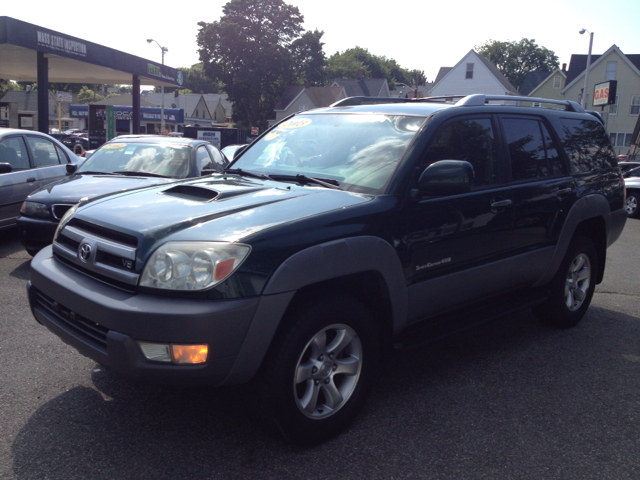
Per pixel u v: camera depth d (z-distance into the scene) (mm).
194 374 2510
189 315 2459
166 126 47156
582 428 3264
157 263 2580
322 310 2840
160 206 3045
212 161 8516
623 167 18625
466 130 3777
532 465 2867
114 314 2545
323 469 2754
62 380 3613
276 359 2711
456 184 3164
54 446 2871
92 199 3488
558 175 4508
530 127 4355
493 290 3988
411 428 3184
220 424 3143
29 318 4738
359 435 3086
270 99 67312
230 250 2564
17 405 3273
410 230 3244
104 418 3168
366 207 3066
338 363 3008
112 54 22516
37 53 18734
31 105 48312
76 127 71125
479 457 2918
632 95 48656
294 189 3303
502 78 58469
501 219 3865
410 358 4266
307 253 2727
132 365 2527
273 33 63781
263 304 2582
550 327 5078
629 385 3879
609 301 6117
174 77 29312
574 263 4902
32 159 8039
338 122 3990
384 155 3457
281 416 2762
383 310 3268
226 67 61750
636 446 3092
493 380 3883
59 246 3195
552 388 3785
